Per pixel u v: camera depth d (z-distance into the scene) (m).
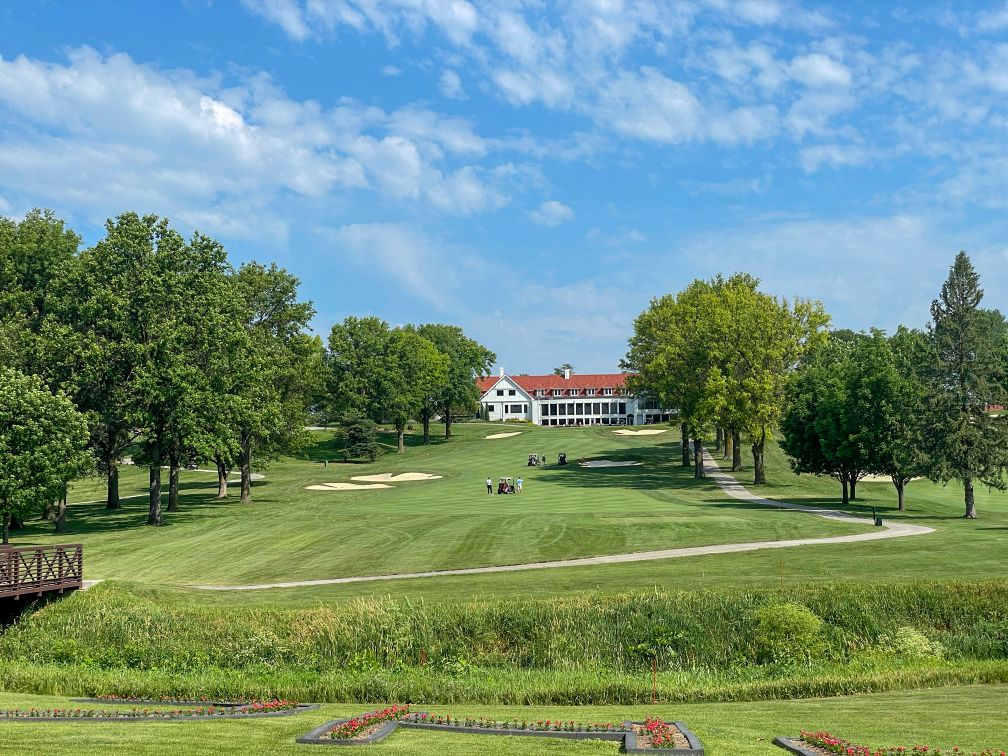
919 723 16.61
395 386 117.19
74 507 69.50
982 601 28.64
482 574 36.75
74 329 56.62
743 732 15.73
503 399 183.62
